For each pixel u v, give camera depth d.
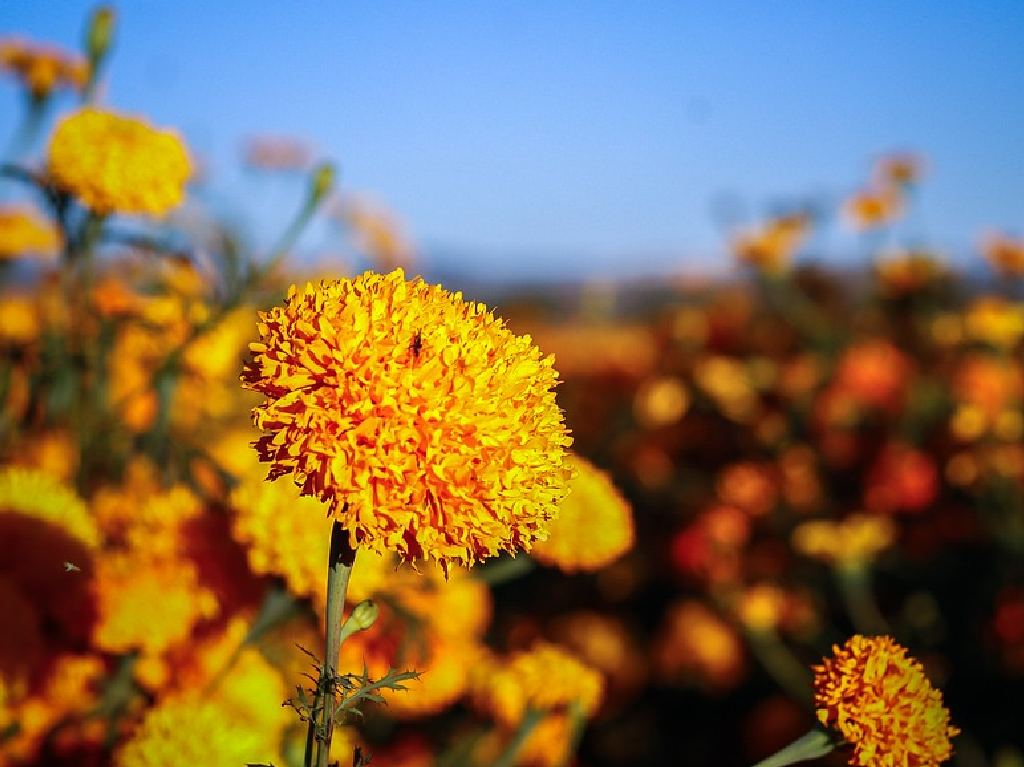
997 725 0.71
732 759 0.77
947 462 0.84
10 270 0.59
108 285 0.58
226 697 0.35
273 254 0.51
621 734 0.80
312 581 0.34
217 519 0.39
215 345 0.54
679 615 0.85
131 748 0.30
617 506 0.39
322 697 0.22
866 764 0.25
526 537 0.23
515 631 0.83
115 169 0.46
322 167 0.50
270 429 0.22
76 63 0.63
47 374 0.51
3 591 0.34
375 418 0.21
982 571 0.80
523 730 0.42
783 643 0.80
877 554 0.83
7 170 0.47
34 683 0.35
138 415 0.57
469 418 0.22
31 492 0.38
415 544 0.22
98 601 0.35
